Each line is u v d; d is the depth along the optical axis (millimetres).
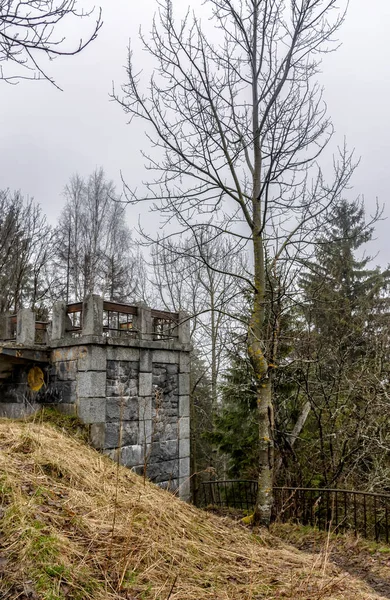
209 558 4398
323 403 11195
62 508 4168
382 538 9258
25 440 5457
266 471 6547
